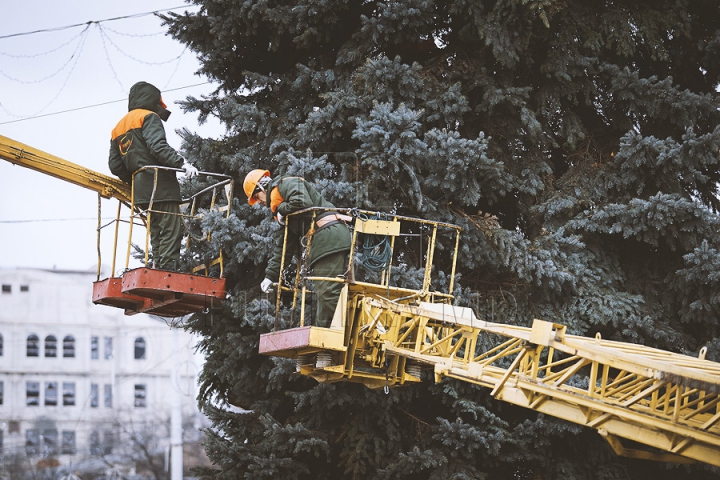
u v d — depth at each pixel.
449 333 18.59
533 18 23.62
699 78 27.66
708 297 23.59
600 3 25.98
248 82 26.59
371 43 24.09
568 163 27.48
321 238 18.25
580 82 25.09
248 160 24.56
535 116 24.92
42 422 96.69
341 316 17.69
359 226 18.00
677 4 25.52
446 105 23.28
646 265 25.92
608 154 26.66
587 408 14.91
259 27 25.67
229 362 24.70
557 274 23.06
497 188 23.25
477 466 24.67
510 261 23.69
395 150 21.78
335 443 24.47
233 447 23.44
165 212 21.08
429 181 22.64
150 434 91.88
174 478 84.50
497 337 24.14
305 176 22.89
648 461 25.77
